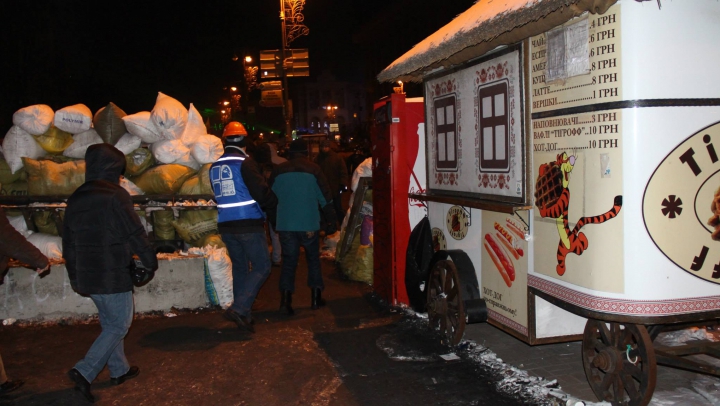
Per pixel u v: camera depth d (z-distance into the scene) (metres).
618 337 3.62
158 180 6.45
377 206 6.71
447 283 5.03
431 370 4.54
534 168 3.87
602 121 3.25
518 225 4.12
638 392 3.46
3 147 6.48
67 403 4.11
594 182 3.32
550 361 4.68
